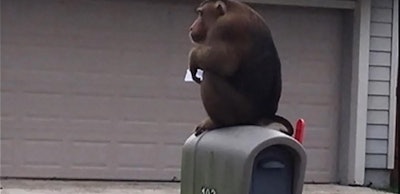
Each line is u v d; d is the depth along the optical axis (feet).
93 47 36.86
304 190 36.55
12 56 36.17
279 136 14.48
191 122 37.68
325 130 39.17
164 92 37.45
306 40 38.86
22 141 36.40
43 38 36.42
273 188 14.58
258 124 15.62
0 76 36.06
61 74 36.63
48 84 36.50
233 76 15.33
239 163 14.34
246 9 15.57
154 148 37.50
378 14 38.65
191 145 15.87
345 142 38.96
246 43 15.28
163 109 37.50
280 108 38.75
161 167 37.58
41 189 33.83
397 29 38.75
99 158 37.09
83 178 36.96
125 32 37.09
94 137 36.99
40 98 36.47
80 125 36.86
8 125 36.24
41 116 36.50
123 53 37.09
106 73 36.99
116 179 37.22
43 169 36.63
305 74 38.93
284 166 14.61
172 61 37.50
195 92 37.65
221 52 15.19
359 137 38.47
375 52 38.68
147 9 37.24
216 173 14.93
